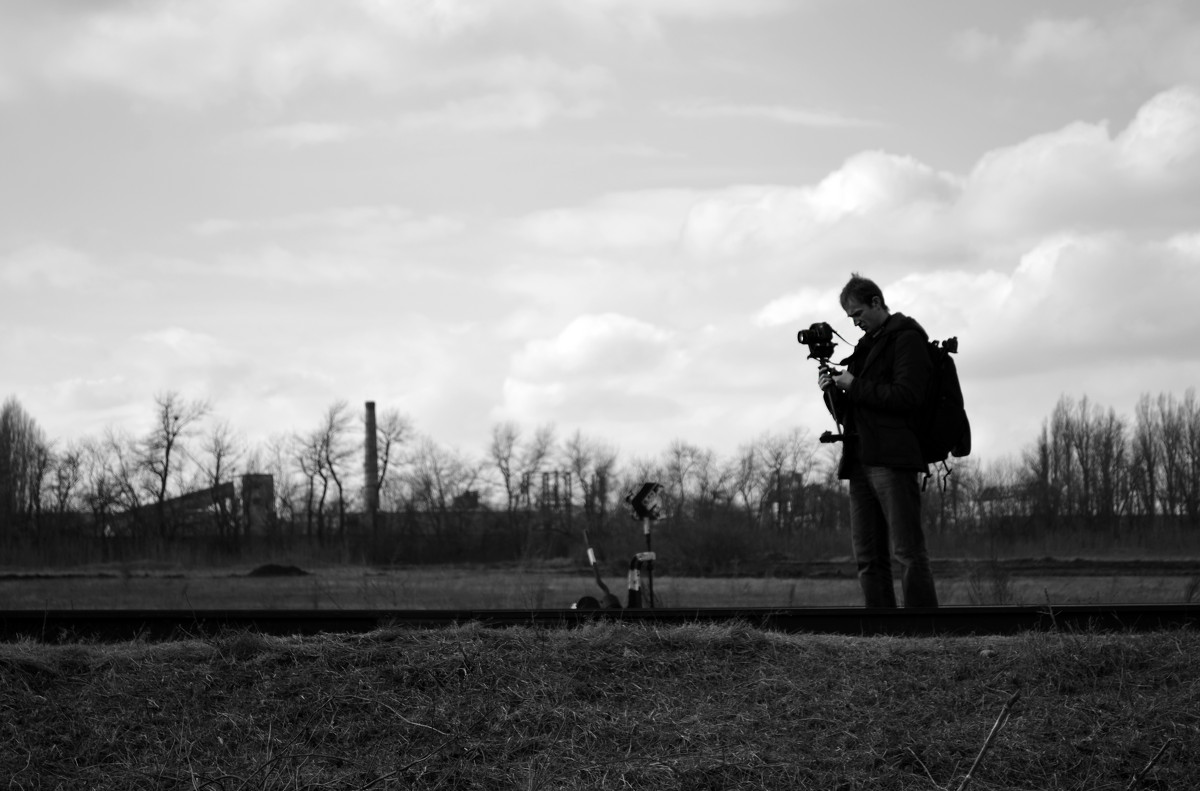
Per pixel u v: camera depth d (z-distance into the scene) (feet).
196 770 16.21
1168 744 16.57
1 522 170.60
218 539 170.09
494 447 200.75
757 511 180.04
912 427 25.53
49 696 18.25
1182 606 23.12
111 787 15.83
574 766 16.37
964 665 19.26
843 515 173.68
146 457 188.44
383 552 171.63
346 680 18.58
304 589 63.00
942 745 16.78
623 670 19.11
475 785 15.97
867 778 15.99
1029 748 16.69
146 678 18.76
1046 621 23.00
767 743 16.93
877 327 26.63
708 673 19.10
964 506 156.15
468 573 96.32
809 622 23.29
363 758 16.74
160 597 53.36
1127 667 18.88
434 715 17.63
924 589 25.30
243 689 18.48
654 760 16.43
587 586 63.16
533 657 19.26
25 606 46.06
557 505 190.90
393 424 228.63
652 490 32.73
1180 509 153.38
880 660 19.56
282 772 16.16
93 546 149.18
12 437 181.47
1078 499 155.43
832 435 27.35
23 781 15.89
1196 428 155.02
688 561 108.88
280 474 203.00
